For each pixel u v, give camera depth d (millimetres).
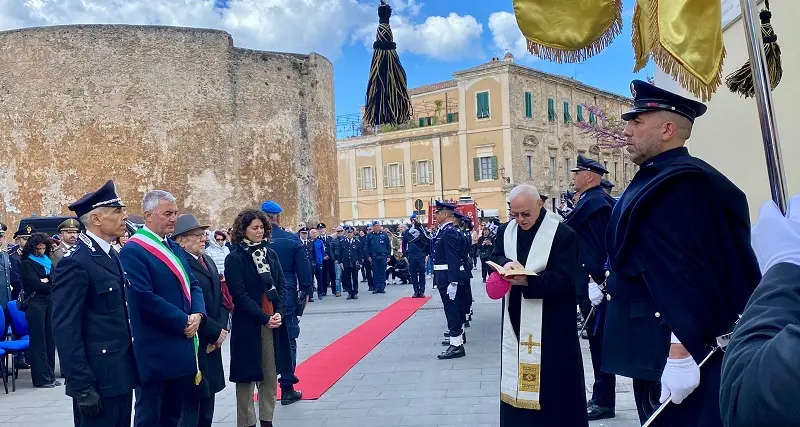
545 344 4500
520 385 4504
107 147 23703
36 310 8766
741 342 1535
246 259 5973
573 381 4496
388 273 23016
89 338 4398
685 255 2910
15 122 23844
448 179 43156
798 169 5109
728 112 6484
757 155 5879
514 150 40375
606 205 5910
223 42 25125
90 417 4320
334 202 29828
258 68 25922
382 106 4996
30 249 8938
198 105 24641
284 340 6285
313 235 18328
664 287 2938
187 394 5270
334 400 7109
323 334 11711
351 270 17781
